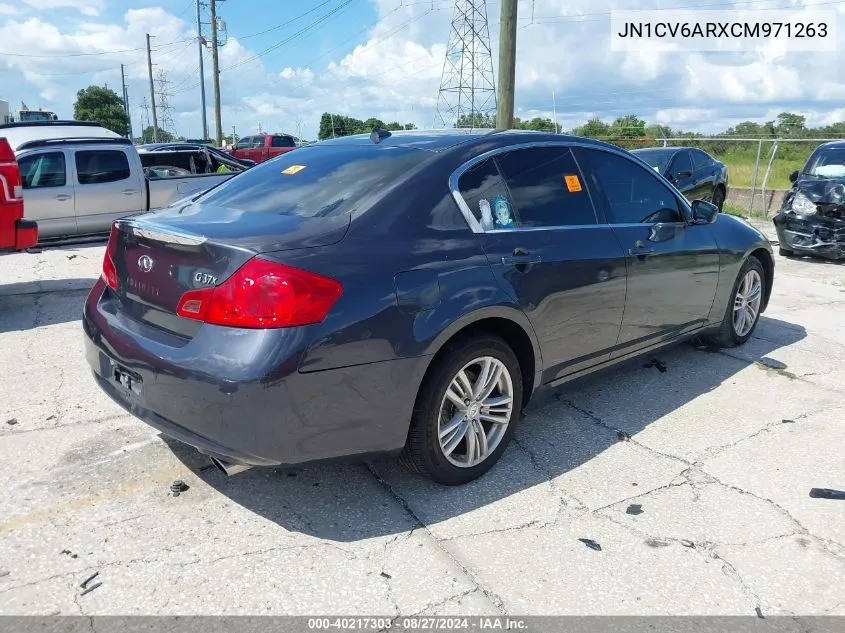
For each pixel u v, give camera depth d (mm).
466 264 3139
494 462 3461
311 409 2666
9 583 2549
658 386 4719
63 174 10172
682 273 4523
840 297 7547
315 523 2988
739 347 5605
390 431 2916
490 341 3229
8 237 5984
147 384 2834
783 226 9922
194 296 2719
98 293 3410
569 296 3635
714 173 14578
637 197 4340
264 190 3520
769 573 2723
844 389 4699
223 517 3014
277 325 2578
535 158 3756
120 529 2904
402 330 2850
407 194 3127
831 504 3227
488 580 2641
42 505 3061
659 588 2619
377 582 2607
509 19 12180
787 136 22125
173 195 11461
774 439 3912
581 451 3734
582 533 2963
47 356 5098
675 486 3377
